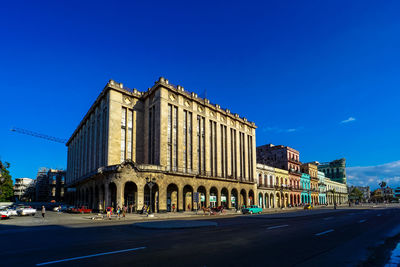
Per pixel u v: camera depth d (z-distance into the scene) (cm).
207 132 5116
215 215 3606
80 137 6588
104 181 3878
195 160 4728
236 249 962
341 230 1594
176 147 4472
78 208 4184
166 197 3988
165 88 4456
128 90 4719
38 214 4000
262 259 810
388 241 1191
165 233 1455
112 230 1653
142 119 4816
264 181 6562
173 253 888
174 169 4347
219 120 5456
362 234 1420
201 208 4625
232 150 5716
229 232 1477
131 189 4056
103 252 910
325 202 9762
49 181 12275
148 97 4756
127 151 4481
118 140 4350
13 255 889
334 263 774
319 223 2077
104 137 4534
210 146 5162
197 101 4988
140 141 4703
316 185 9256
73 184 6378
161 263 753
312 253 907
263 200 6338
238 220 2509
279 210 5291
